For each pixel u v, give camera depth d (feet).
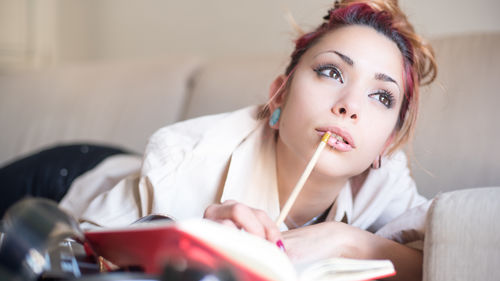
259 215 1.85
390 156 2.84
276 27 6.53
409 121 2.70
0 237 1.54
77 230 1.45
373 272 1.72
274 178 2.61
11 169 4.19
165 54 7.72
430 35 5.07
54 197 3.90
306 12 6.13
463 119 3.63
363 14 2.55
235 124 2.72
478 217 1.92
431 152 3.62
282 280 1.39
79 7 8.67
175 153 2.61
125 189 2.68
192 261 1.27
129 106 5.71
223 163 2.62
